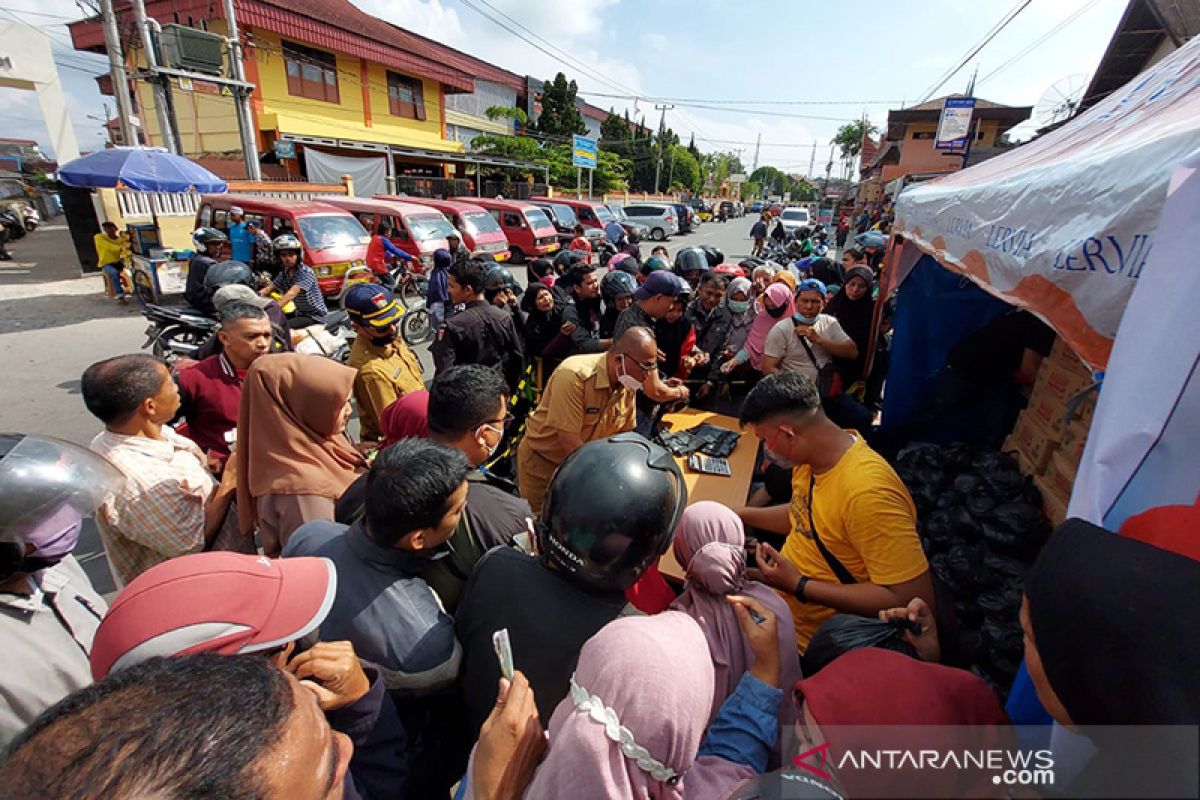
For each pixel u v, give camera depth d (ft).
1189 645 1.91
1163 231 3.52
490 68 111.55
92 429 15.60
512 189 84.79
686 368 13.08
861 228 74.54
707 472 9.56
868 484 5.37
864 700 2.10
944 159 75.05
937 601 5.57
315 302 19.81
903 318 14.56
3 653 3.78
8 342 23.98
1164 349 3.44
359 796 3.32
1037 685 2.47
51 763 2.06
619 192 124.67
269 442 5.96
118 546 6.11
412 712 4.17
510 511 5.37
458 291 12.06
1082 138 7.29
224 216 33.86
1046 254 5.13
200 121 58.44
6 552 3.71
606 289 15.06
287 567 3.53
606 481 3.44
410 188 67.56
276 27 54.08
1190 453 3.31
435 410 5.82
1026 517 8.84
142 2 34.37
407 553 4.26
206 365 8.50
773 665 3.62
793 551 6.41
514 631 3.68
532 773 2.92
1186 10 23.82
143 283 31.83
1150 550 2.26
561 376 7.94
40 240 61.00
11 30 54.95
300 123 57.47
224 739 2.16
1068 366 9.73
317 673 3.25
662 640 2.75
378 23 74.33
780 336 12.65
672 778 2.58
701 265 17.25
